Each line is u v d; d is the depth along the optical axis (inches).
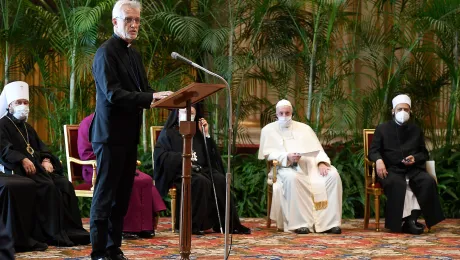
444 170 457.1
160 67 469.1
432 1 449.7
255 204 451.2
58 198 318.0
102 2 421.4
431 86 471.2
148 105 229.3
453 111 469.1
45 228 314.2
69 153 361.7
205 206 359.6
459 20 446.6
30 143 336.5
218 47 443.5
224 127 468.4
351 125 443.5
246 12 471.2
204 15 470.9
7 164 317.7
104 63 231.9
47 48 453.4
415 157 387.5
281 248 313.0
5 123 328.2
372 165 390.3
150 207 346.6
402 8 470.6
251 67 462.3
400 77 466.6
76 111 446.3
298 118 471.2
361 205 458.0
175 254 290.7
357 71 503.2
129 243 325.4
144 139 466.9
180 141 374.0
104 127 235.9
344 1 443.2
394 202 378.0
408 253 301.6
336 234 370.0
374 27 473.1
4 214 299.1
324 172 382.9
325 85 469.4
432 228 400.2
